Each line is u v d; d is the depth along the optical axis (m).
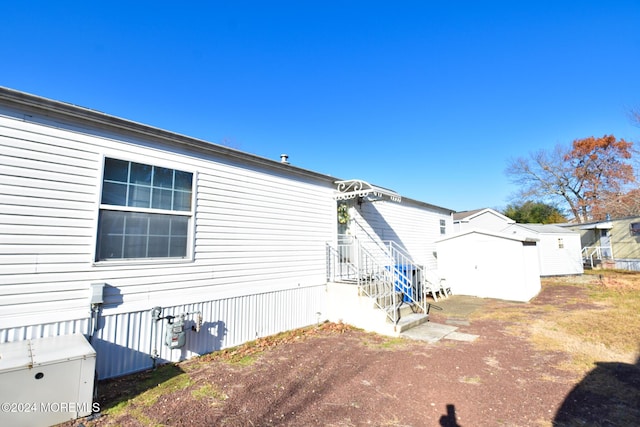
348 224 9.09
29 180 3.68
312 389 3.97
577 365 4.79
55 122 3.92
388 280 8.28
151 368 4.57
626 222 18.56
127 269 4.40
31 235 3.65
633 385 4.06
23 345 3.32
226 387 3.98
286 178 7.02
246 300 5.97
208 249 5.40
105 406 3.41
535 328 7.09
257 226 6.29
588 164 28.44
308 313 7.32
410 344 5.96
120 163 4.46
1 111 3.55
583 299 10.63
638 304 9.30
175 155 5.06
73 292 3.92
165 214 4.89
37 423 2.83
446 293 12.30
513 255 11.28
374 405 3.56
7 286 3.47
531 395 3.81
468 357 5.21
